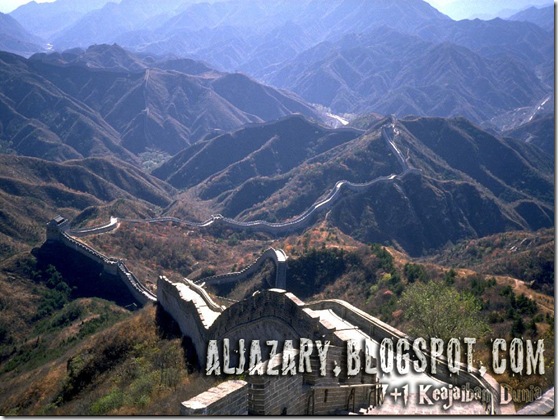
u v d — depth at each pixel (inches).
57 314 3447.3
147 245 5334.6
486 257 4655.5
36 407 1595.7
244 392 639.8
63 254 4500.5
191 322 1692.9
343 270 3440.0
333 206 6884.8
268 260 3941.9
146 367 1477.6
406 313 1488.7
